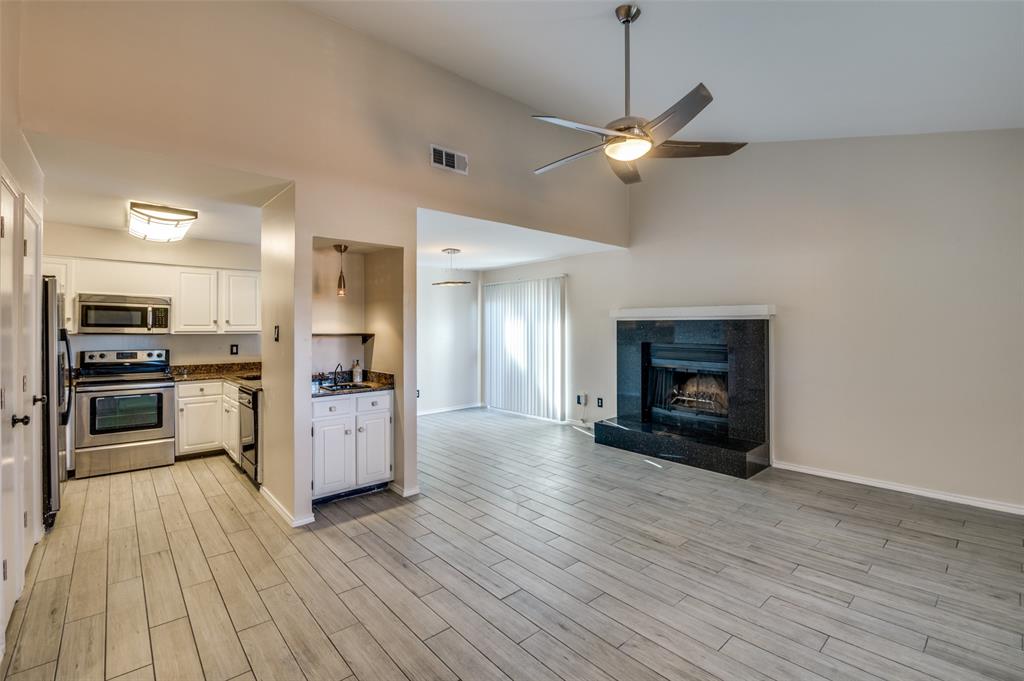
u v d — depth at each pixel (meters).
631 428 5.11
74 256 4.42
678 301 5.27
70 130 2.35
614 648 2.02
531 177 4.55
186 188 3.24
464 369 7.75
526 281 7.02
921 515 3.43
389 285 3.96
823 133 4.14
